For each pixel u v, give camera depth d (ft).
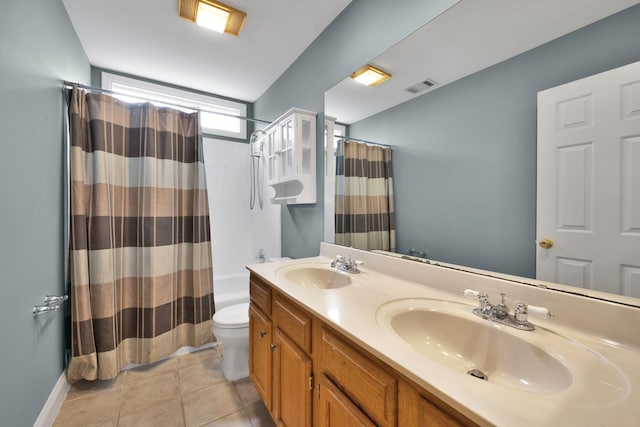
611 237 2.44
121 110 6.26
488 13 3.32
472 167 3.55
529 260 3.01
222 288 9.90
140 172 6.38
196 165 7.11
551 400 1.66
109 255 5.88
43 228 4.61
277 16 6.14
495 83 3.26
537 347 2.34
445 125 3.85
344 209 5.86
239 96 10.64
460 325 2.90
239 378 6.12
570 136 2.67
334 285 4.88
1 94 3.39
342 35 5.93
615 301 2.42
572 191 2.67
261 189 10.19
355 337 2.48
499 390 1.75
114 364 5.84
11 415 3.55
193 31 6.65
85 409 5.11
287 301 3.99
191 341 7.08
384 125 4.85
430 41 4.01
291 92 8.16
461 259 3.71
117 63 8.14
